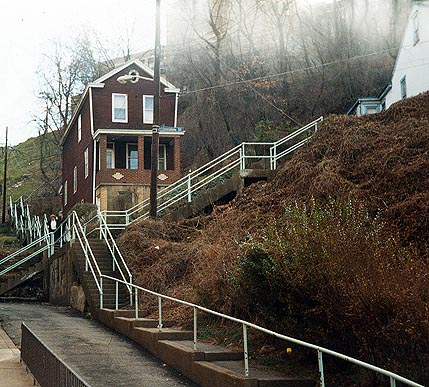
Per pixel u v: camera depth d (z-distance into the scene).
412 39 31.00
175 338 13.54
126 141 40.88
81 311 20.27
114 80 40.62
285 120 47.81
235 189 23.78
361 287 9.24
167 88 40.97
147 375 11.66
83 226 25.77
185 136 50.78
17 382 10.87
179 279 18.28
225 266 14.57
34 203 56.25
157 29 24.92
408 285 9.22
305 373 10.41
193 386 11.04
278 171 22.95
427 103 22.38
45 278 27.00
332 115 23.33
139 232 21.55
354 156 19.98
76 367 12.05
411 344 8.73
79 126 44.84
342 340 10.12
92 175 40.12
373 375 9.24
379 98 35.38
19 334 16.02
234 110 49.09
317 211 11.79
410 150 18.70
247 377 9.91
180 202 26.77
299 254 10.37
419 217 15.16
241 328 13.19
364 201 16.62
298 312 10.69
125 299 18.50
